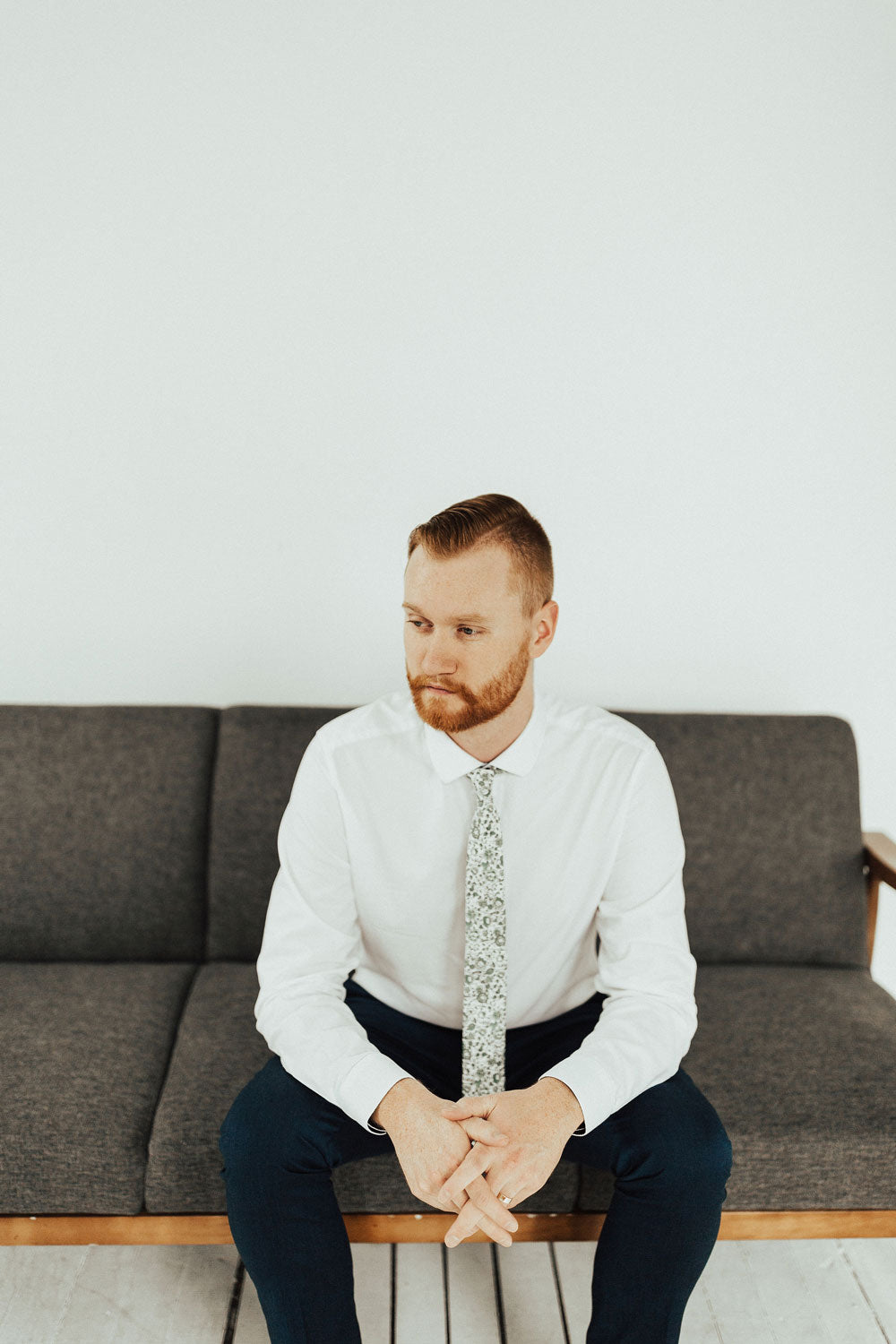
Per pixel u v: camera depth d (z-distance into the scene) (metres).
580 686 2.06
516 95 1.83
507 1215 1.03
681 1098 1.20
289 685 2.04
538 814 1.30
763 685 2.06
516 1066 1.31
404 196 1.86
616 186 1.87
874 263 1.90
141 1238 1.31
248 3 1.79
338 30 1.80
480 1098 1.10
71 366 1.90
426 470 1.96
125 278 1.87
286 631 2.02
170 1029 1.52
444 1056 1.32
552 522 1.99
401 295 1.89
